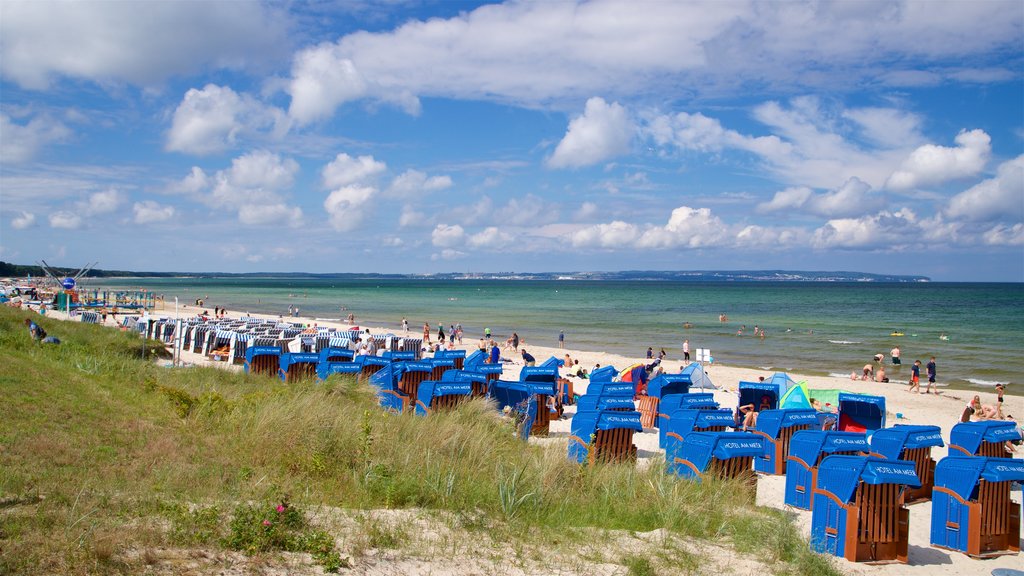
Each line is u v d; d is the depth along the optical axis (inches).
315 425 357.4
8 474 243.0
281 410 388.2
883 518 311.1
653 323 2503.7
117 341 851.4
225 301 4005.9
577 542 265.3
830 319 2792.8
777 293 6220.5
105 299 2479.1
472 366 685.9
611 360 1370.6
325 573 202.4
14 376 406.6
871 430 609.6
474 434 397.7
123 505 227.6
